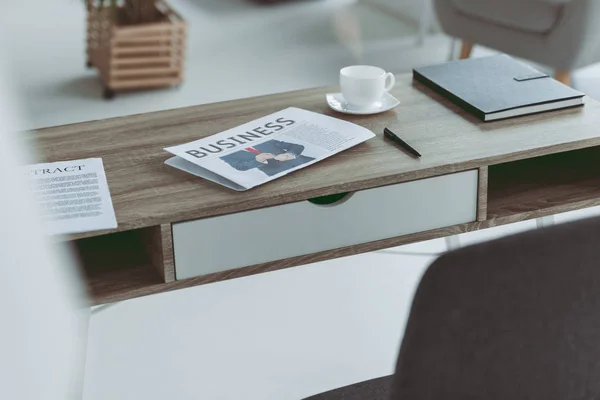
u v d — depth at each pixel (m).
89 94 3.54
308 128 1.79
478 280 0.63
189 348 2.05
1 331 0.84
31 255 1.02
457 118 1.85
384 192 1.60
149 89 3.57
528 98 1.88
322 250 1.60
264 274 2.36
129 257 1.61
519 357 0.69
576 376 0.73
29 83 3.65
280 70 3.78
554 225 0.64
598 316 0.68
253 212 1.52
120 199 1.53
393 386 0.71
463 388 0.70
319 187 1.54
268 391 1.90
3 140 1.04
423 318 0.65
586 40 2.98
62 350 1.21
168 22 3.53
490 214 1.72
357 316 2.16
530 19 3.04
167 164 1.66
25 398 0.89
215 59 3.93
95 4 3.98
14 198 1.00
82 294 1.50
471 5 3.26
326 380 1.94
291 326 2.13
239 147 1.71
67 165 1.66
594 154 1.98
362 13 4.59
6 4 4.86
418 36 4.09
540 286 0.65
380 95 1.92
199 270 1.53
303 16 4.57
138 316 2.17
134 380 1.94
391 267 2.38
